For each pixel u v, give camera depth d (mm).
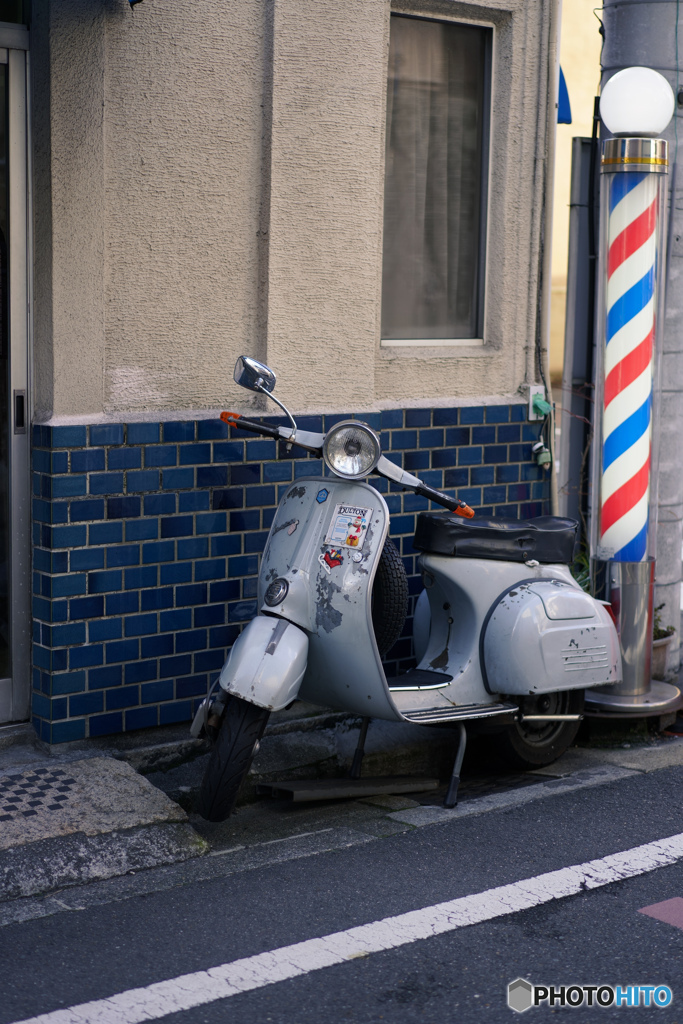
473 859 4355
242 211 5422
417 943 3689
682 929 3803
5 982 3424
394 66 6152
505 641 5062
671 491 6531
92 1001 3322
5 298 4949
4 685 5109
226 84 5289
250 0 5309
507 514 6582
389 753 5508
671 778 5332
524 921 3846
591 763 5566
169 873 4223
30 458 5066
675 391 6477
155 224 5168
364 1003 3336
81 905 3945
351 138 5680
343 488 4723
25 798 4555
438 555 5168
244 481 5477
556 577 5344
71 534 4988
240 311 5484
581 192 6711
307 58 5477
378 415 5926
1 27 4793
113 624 5141
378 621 4855
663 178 5711
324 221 5645
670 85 5961
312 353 5691
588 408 6922
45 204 4871
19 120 4895
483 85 6449
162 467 5219
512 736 5320
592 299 6812
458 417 6312
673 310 6395
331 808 5020
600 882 4156
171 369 5297
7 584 5098
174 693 5348
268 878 4176
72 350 4969
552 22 6441
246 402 5543
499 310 6539
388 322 6316
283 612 4578
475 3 6141
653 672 6449
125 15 4957
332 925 3807
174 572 5301
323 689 4828
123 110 5012
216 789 4352
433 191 6367
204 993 3373
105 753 5105
